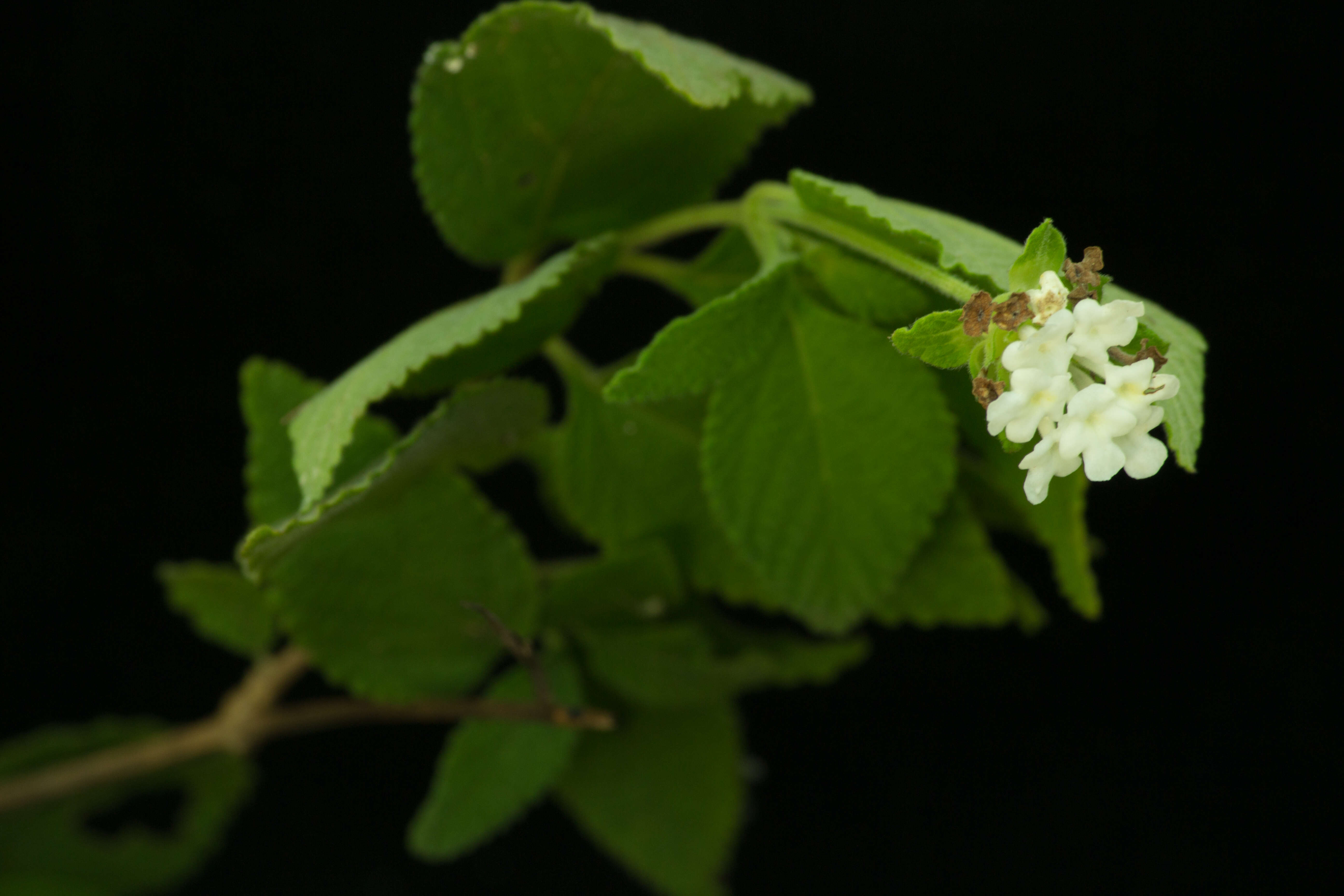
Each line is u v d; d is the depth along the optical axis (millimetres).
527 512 577
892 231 450
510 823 497
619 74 471
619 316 571
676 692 505
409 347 455
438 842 495
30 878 558
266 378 480
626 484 496
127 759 528
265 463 479
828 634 513
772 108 480
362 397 452
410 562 484
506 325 470
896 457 472
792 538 475
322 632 486
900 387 469
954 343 435
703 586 500
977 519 501
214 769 562
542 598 494
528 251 489
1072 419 430
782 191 463
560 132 476
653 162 483
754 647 511
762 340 459
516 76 469
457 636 491
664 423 492
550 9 461
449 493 481
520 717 489
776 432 471
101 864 567
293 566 481
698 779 523
